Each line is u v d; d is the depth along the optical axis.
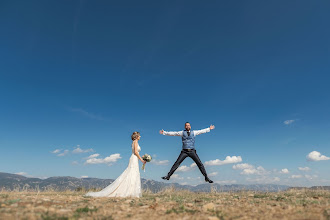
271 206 6.29
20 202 5.92
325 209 5.52
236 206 6.35
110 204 6.30
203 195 10.41
